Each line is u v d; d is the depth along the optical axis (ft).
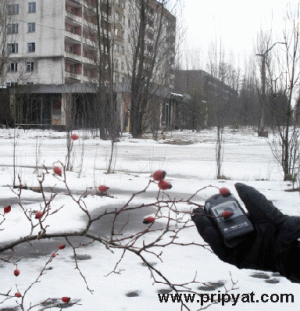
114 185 30.76
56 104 140.77
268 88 36.58
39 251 15.01
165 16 104.68
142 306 10.19
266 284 12.19
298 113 35.19
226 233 3.41
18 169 38.27
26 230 17.85
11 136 102.42
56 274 12.54
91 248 15.49
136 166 46.06
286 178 35.73
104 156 57.36
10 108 130.72
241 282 12.25
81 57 187.11
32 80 178.29
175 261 14.05
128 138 102.01
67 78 179.83
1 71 135.85
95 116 84.38
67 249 15.33
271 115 36.47
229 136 135.64
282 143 35.99
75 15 181.06
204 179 36.76
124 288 11.44
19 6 178.29
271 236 3.37
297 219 3.35
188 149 77.56
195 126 174.29
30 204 23.30
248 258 3.46
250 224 3.41
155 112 105.70
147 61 103.04
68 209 22.30
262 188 31.40
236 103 227.20
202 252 15.14
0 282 11.78
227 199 3.62
